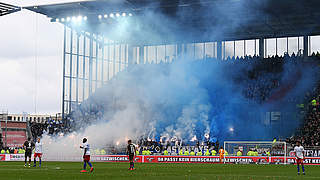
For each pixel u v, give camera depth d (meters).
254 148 45.19
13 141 65.44
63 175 23.02
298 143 25.81
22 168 31.06
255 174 25.36
